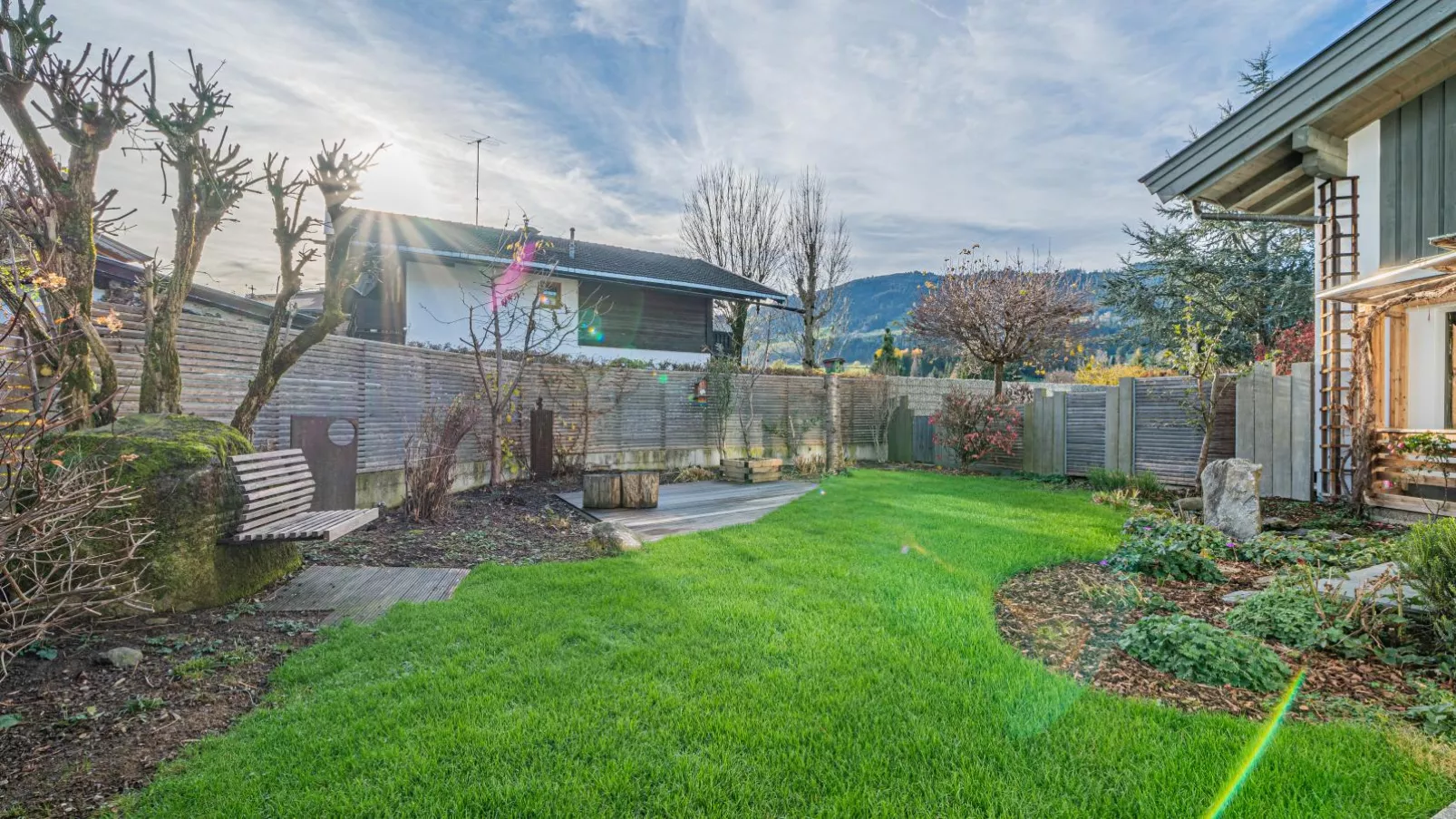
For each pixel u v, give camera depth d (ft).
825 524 23.13
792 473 42.73
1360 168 26.37
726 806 6.66
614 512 27.30
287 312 19.90
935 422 48.19
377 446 25.90
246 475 14.24
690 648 11.02
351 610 13.47
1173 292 62.49
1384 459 24.27
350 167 20.30
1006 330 43.39
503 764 7.44
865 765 7.36
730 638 11.50
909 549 18.95
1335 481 26.14
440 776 7.18
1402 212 25.05
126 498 10.35
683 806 6.67
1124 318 68.44
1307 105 25.58
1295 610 12.07
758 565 16.99
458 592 14.66
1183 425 32.99
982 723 8.37
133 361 16.80
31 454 10.75
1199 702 9.17
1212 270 60.29
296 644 11.49
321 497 20.81
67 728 8.30
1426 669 10.14
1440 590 10.48
